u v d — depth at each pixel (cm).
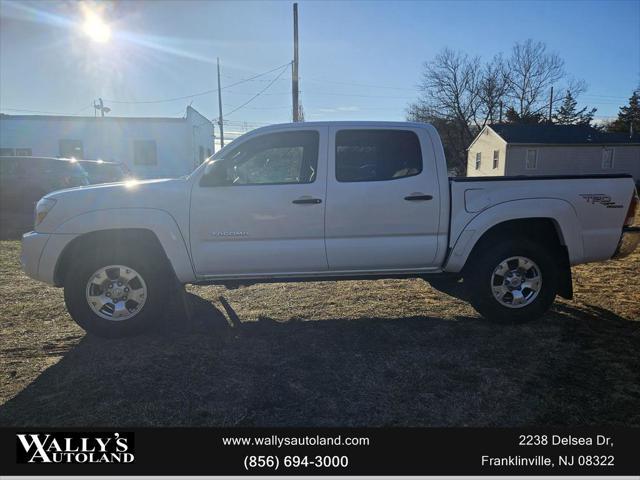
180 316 481
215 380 343
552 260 439
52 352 393
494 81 4831
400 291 575
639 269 675
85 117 2420
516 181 437
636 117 5450
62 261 413
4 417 297
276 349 397
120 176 1463
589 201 440
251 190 415
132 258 408
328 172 422
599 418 293
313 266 430
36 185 1267
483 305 441
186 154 2555
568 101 5400
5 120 2328
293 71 2164
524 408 304
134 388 332
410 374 351
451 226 432
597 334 424
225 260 418
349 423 290
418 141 434
